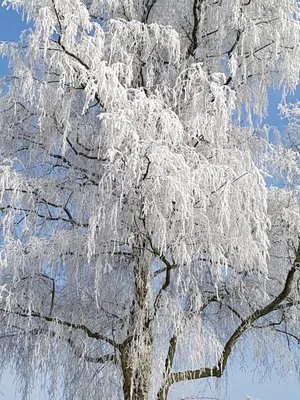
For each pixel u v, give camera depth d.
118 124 5.87
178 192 5.80
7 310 6.61
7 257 6.38
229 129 7.46
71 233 6.61
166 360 6.79
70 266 6.86
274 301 7.46
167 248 6.41
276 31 7.33
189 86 6.84
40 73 7.01
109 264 6.42
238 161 6.64
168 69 7.70
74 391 7.03
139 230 6.40
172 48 7.25
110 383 7.08
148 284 6.73
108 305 7.23
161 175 5.79
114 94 6.38
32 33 6.52
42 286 7.18
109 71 6.36
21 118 7.29
